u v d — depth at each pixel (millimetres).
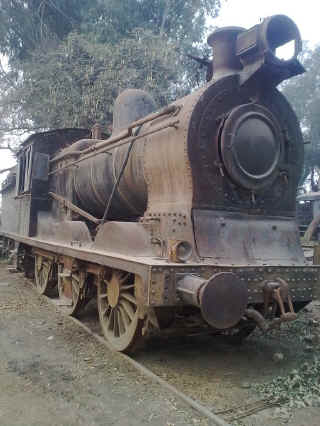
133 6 18125
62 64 14391
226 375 4074
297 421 3160
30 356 4504
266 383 3809
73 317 6180
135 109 6664
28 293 7961
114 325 4848
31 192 8328
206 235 4176
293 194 4875
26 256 9492
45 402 3430
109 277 4992
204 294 3422
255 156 4359
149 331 4844
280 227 4668
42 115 14977
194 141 4250
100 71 14391
